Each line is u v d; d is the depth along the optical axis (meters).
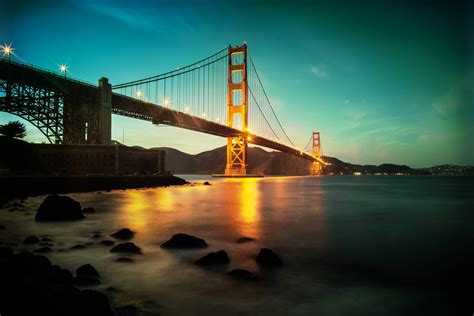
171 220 13.84
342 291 5.26
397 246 8.80
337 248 8.52
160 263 6.66
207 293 5.06
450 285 5.57
